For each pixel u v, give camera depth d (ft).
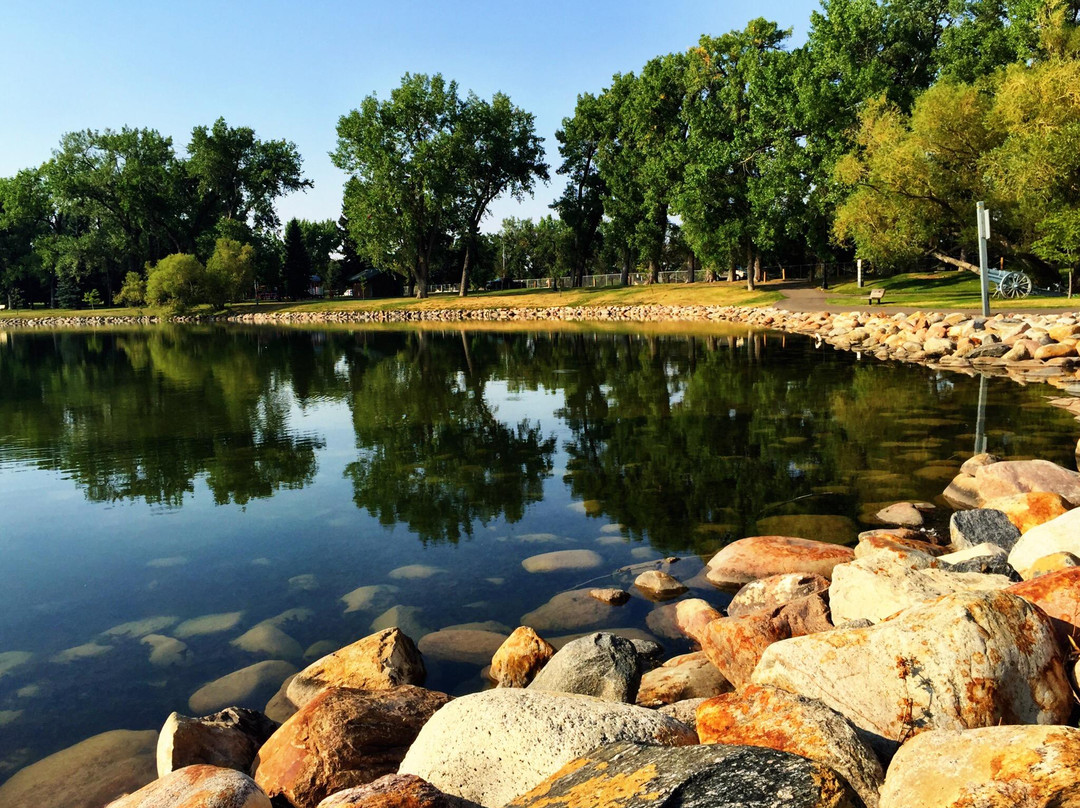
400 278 284.82
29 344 128.77
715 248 140.26
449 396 48.39
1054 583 11.02
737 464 27.22
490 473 27.86
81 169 233.35
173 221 240.53
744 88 140.87
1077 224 74.90
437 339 107.96
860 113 104.73
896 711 8.99
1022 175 78.69
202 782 8.57
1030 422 31.24
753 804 6.47
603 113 181.27
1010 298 89.81
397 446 33.27
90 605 17.40
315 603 16.98
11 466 31.60
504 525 21.88
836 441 29.94
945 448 27.71
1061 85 76.95
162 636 15.64
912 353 58.70
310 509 24.32
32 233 269.64
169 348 107.45
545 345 88.07
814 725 8.30
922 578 12.95
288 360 81.15
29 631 16.11
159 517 24.07
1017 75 80.43
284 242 284.00
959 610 9.42
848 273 172.04
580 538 20.44
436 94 187.21
